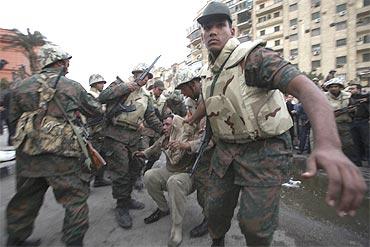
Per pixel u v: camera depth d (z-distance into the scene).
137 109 3.91
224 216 2.25
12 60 28.77
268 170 1.95
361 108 6.63
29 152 2.70
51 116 2.77
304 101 1.40
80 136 2.89
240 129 1.99
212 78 2.10
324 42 45.00
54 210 4.31
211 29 2.06
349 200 1.00
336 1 43.09
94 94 6.04
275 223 1.95
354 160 6.53
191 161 3.48
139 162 4.20
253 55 1.84
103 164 3.09
